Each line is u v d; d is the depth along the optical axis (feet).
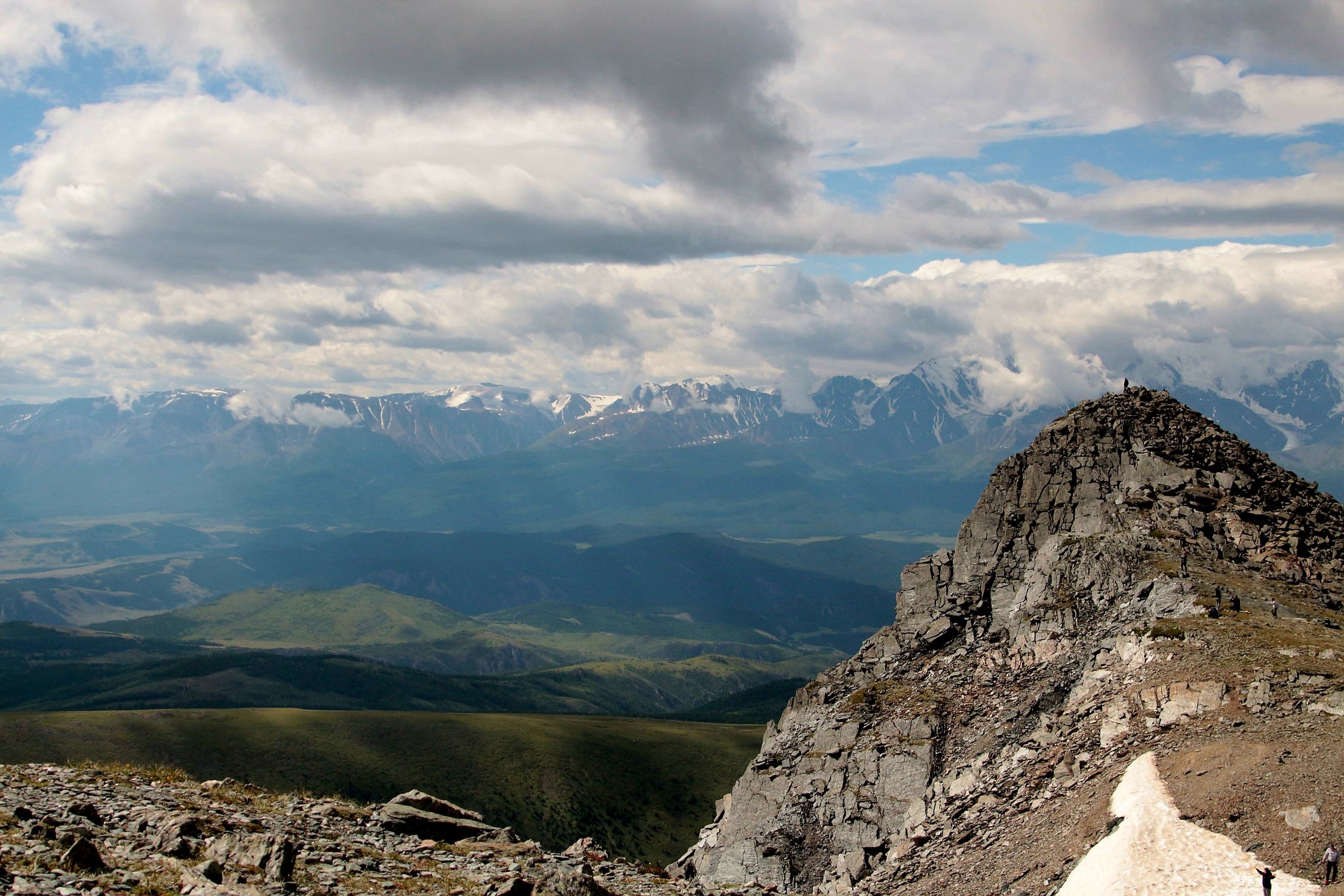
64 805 191.93
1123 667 312.09
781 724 429.79
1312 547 403.54
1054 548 408.87
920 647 419.74
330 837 208.03
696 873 402.52
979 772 313.32
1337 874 184.14
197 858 172.96
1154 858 205.05
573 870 215.92
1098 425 447.01
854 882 310.65
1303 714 242.99
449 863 204.44
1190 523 396.37
